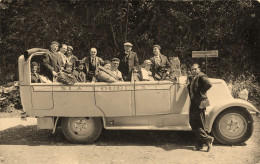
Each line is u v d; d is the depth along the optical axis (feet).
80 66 21.67
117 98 19.20
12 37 38.06
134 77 20.02
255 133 21.59
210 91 19.76
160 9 36.58
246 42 37.24
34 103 19.49
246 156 16.99
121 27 37.55
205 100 17.78
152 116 19.54
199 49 37.29
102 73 19.40
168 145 19.27
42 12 37.76
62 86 19.26
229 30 36.60
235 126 18.78
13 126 25.16
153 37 37.78
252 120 18.69
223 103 18.62
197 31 36.99
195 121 18.07
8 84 33.65
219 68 36.73
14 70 37.78
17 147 19.21
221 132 18.84
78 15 38.09
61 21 37.78
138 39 37.91
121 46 37.93
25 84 19.49
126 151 18.22
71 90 19.25
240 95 21.01
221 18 36.45
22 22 37.88
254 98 31.83
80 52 38.19
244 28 36.88
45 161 16.47
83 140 19.74
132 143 19.92
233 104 18.40
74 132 19.81
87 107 19.31
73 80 19.34
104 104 19.25
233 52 36.86
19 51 38.45
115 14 37.29
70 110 19.36
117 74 21.33
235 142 18.80
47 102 19.43
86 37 38.17
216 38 36.99
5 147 19.21
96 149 18.66
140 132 22.45
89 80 22.20
